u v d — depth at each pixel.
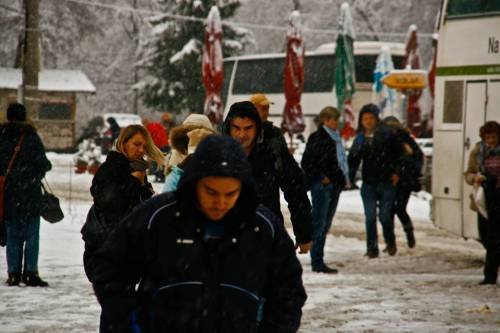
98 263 8.81
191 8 134.75
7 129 22.33
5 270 25.44
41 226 36.97
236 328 8.56
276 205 15.05
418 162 33.53
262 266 8.71
